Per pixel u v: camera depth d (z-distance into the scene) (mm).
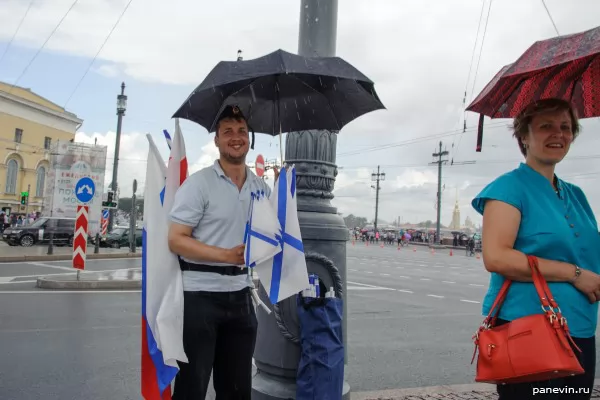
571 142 2320
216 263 2611
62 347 6270
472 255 42625
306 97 3420
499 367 2020
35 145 56469
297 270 2666
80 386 4867
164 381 2449
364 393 4590
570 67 2559
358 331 7973
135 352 6121
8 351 6020
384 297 12078
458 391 4676
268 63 2793
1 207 52250
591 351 2172
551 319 1998
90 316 8242
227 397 2752
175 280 2561
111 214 32094
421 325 8602
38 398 4520
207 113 3201
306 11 3854
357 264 24422
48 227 25219
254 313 2816
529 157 2363
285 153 4004
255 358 3842
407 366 6000
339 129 3637
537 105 2320
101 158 25438
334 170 3977
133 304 9508
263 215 2504
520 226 2201
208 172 2709
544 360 1926
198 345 2535
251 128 3568
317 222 3701
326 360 3422
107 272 14508
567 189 2402
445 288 14695
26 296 10125
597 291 2125
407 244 62188
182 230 2531
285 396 3637
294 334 3631
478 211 2373
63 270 15375
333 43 3873
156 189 2686
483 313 2340
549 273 2094
